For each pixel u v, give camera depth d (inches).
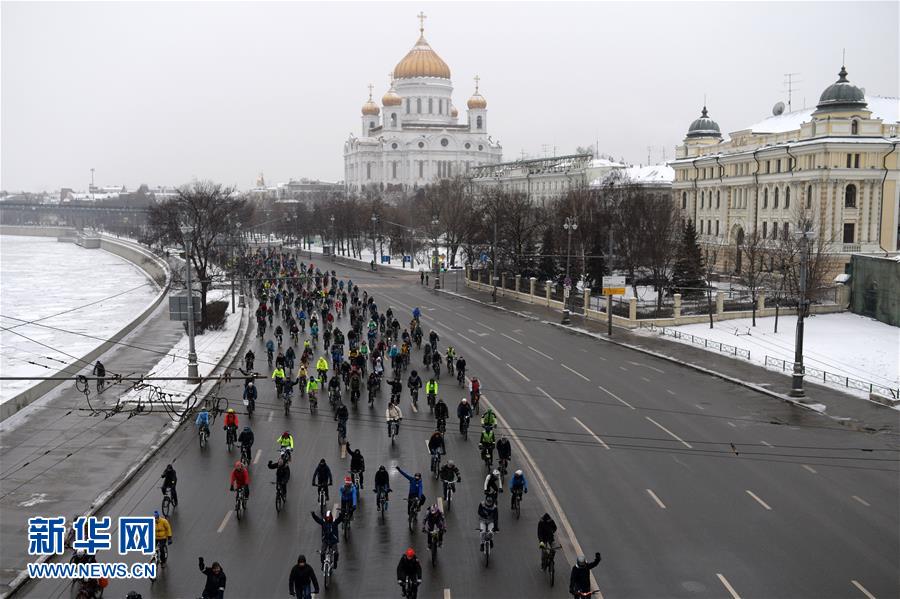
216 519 1034.7
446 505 1077.8
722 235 4057.6
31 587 870.4
